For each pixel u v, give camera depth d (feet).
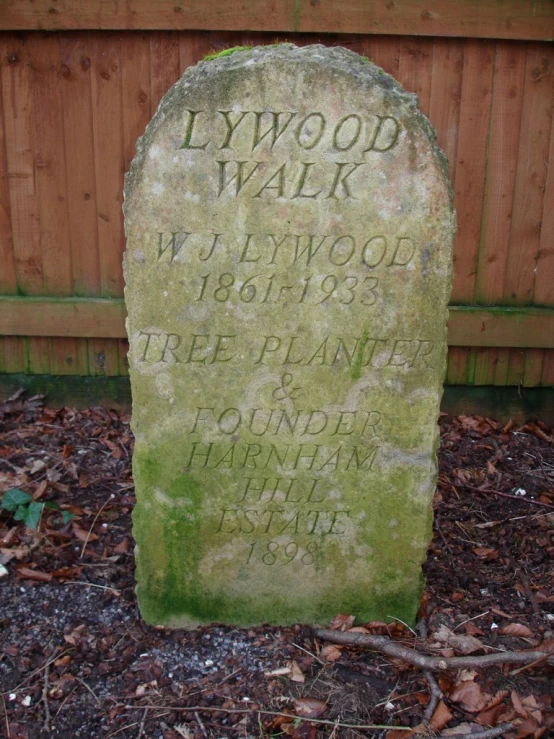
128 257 3.83
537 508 5.84
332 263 3.83
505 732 3.78
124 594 4.72
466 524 5.62
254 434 4.08
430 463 4.10
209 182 3.71
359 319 3.90
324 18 6.12
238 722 3.85
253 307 3.89
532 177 6.53
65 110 6.40
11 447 6.46
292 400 4.02
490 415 7.23
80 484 5.97
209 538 4.26
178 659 4.23
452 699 3.97
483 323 6.82
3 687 4.03
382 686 4.07
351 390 4.00
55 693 4.00
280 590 4.37
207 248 3.80
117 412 7.22
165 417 4.05
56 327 6.88
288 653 4.26
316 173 3.70
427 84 6.32
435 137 3.70
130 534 5.36
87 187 6.60
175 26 6.12
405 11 6.09
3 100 6.37
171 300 3.88
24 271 6.83
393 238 3.78
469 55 6.25
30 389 7.22
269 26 6.13
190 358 3.96
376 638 4.24
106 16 6.09
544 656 4.06
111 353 7.09
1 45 6.23
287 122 3.63
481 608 4.68
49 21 6.10
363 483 4.15
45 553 5.08
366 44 6.25
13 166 6.54
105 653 4.27
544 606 4.72
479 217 6.63
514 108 6.37
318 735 3.79
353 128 3.64
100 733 3.79
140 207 3.75
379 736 3.79
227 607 4.41
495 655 4.08
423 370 3.97
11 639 4.34
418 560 4.28
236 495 4.18
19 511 5.20
